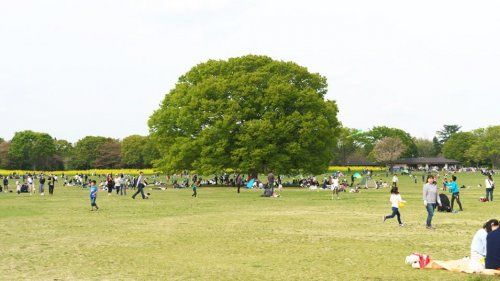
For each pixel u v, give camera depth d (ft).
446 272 46.47
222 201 141.49
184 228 79.56
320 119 227.81
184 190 211.82
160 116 248.93
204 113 232.12
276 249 59.41
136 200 148.87
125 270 47.78
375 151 607.37
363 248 59.98
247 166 222.48
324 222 87.04
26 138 609.83
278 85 229.66
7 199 157.79
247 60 253.03
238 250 58.80
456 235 70.74
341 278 43.96
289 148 224.74
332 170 549.54
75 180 296.51
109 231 76.48
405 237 68.95
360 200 142.82
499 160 613.52
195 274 45.85
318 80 255.50
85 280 43.60
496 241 45.73
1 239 68.49
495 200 140.97
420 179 351.05
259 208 116.78
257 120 226.58
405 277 44.39
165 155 262.88
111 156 647.56
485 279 42.80
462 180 308.40
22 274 46.16
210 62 261.24
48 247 61.57
